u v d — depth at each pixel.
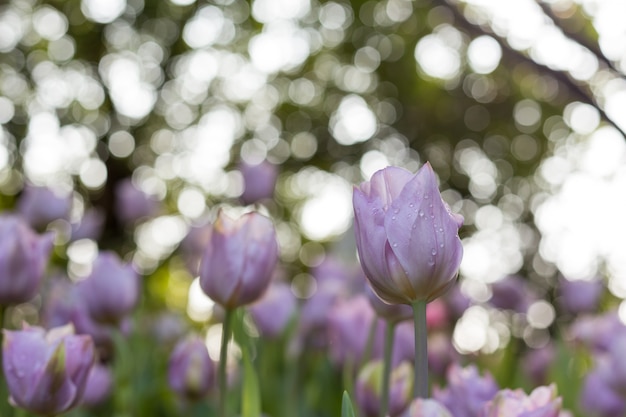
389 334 1.45
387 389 1.44
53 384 1.31
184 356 1.90
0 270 1.68
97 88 12.66
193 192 12.42
